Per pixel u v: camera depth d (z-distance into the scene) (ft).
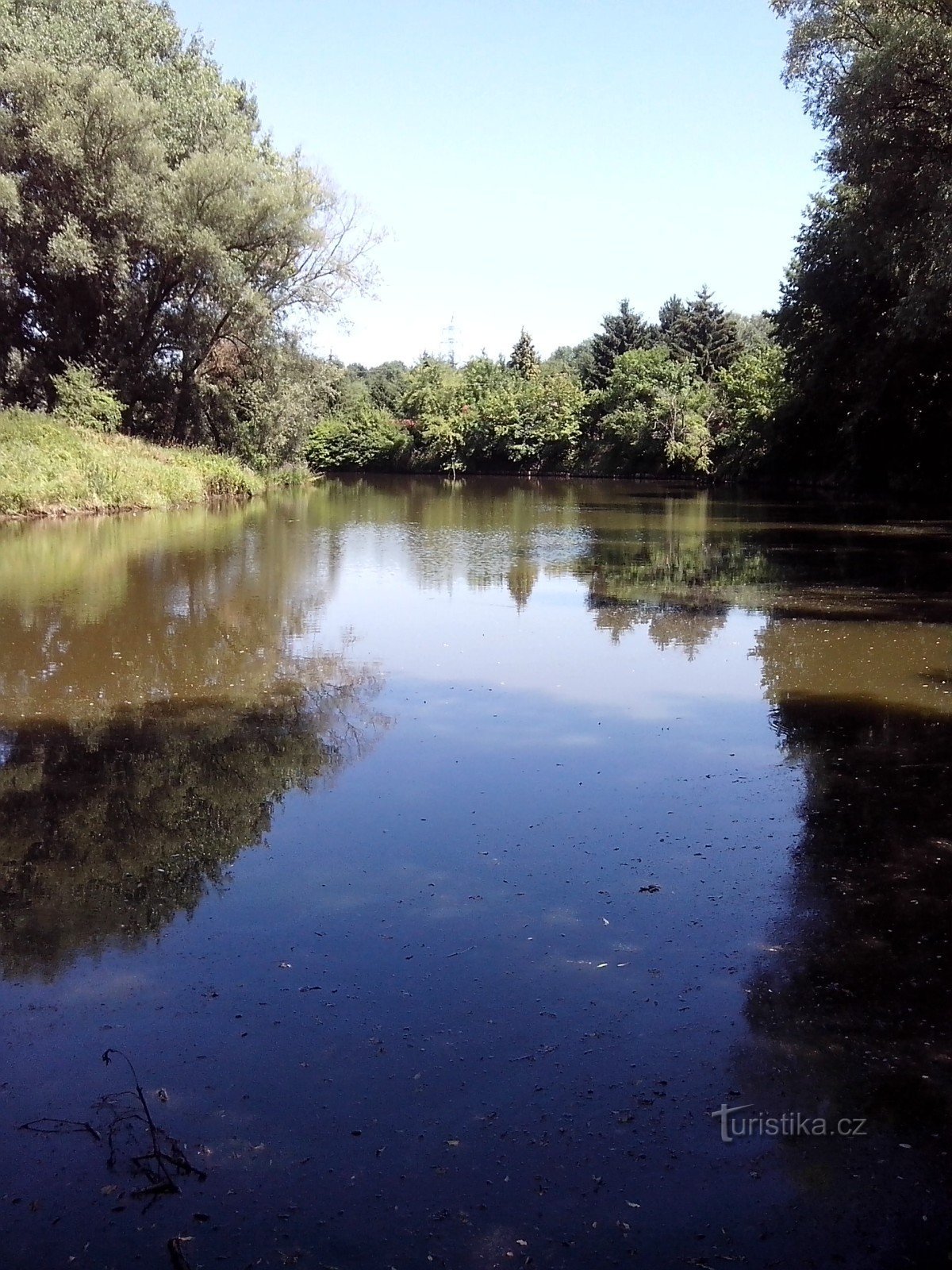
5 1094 8.82
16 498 64.44
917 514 75.82
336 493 108.17
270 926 11.93
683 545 55.26
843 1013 9.97
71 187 83.56
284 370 105.70
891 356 81.97
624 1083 8.87
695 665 25.45
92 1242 7.14
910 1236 7.21
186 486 81.61
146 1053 9.40
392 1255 7.02
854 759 17.81
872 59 62.13
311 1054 9.34
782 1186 7.67
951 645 27.81
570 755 18.20
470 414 177.17
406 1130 8.30
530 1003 10.18
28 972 10.91
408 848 14.16
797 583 40.14
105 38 89.45
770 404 122.31
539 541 57.47
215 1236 7.20
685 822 14.97
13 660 25.71
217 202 85.76
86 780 16.99
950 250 59.88
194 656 26.40
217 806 15.87
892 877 13.03
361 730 19.83
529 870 13.37
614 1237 7.18
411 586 39.40
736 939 11.45
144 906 12.50
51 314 92.07
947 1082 8.90
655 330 225.97
